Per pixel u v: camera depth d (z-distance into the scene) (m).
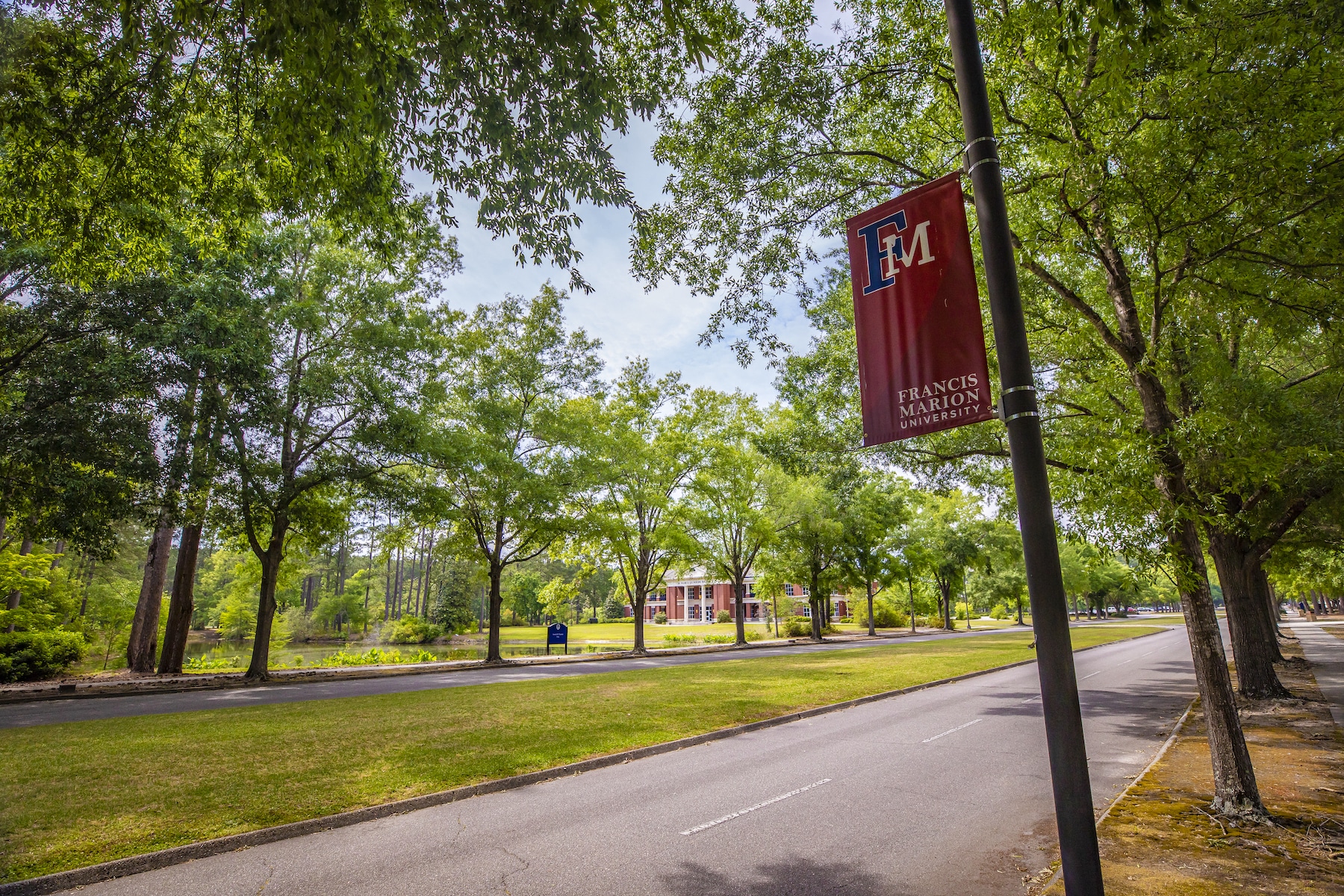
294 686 19.05
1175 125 7.34
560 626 38.31
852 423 16.23
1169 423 7.59
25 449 14.91
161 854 5.74
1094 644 34.28
